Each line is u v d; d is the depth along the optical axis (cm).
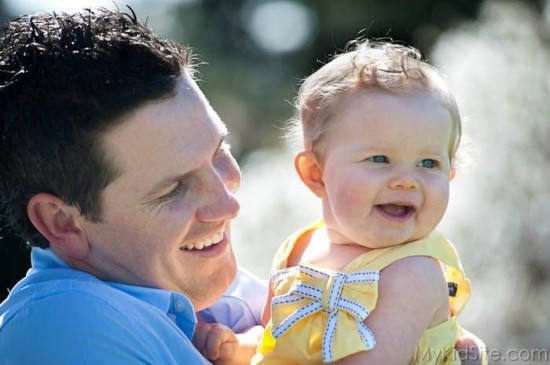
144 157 430
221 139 461
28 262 1201
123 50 431
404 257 451
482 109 1148
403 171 452
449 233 1104
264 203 1243
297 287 459
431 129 454
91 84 420
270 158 1491
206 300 474
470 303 1070
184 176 439
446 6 2355
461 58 1236
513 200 1100
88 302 420
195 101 447
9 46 446
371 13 2527
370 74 464
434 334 455
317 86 487
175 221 439
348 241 473
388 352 435
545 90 1139
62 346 410
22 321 423
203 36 2762
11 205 452
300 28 2741
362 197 454
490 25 1282
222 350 471
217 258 463
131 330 422
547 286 1066
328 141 474
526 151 1116
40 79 426
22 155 432
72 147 424
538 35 1217
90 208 435
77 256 448
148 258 443
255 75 2723
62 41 431
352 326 437
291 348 450
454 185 1123
